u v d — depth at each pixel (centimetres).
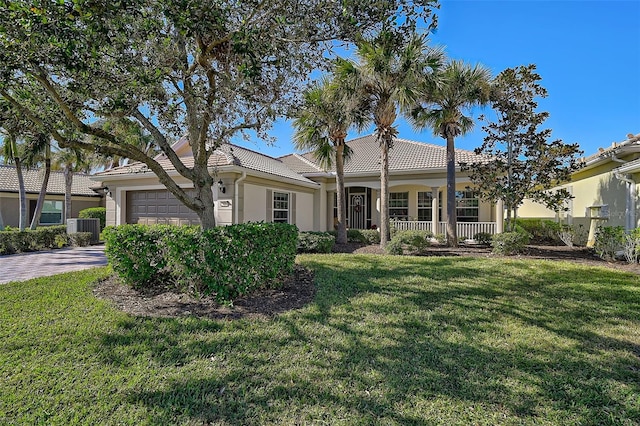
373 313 500
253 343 396
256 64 462
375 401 293
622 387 315
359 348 389
